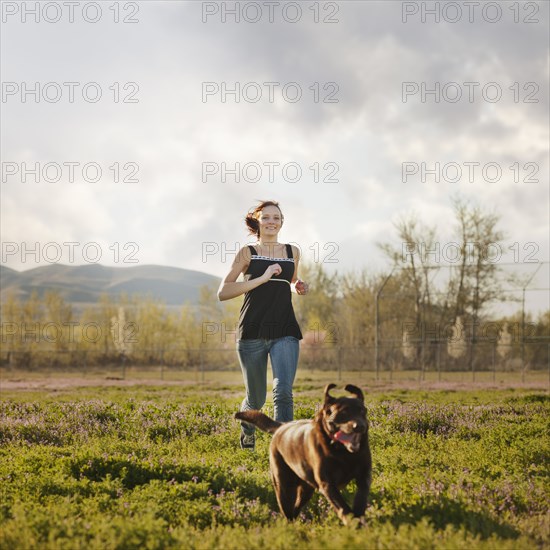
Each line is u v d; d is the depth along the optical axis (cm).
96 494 727
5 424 1344
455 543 512
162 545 539
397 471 848
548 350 5178
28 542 534
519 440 1116
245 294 939
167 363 6475
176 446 1135
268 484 784
